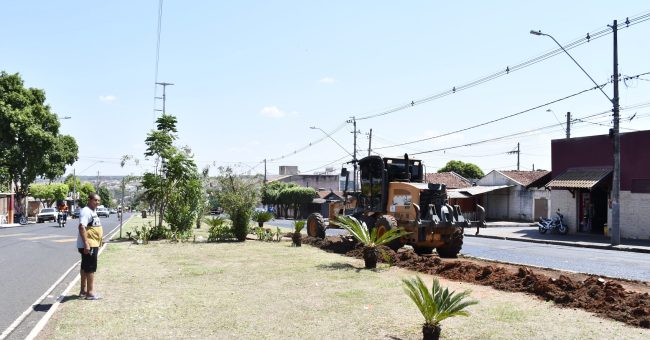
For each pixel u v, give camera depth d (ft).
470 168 248.32
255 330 24.03
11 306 29.68
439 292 22.71
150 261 48.52
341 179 70.90
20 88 162.09
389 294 32.07
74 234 96.07
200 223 109.19
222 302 29.86
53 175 174.09
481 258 53.21
